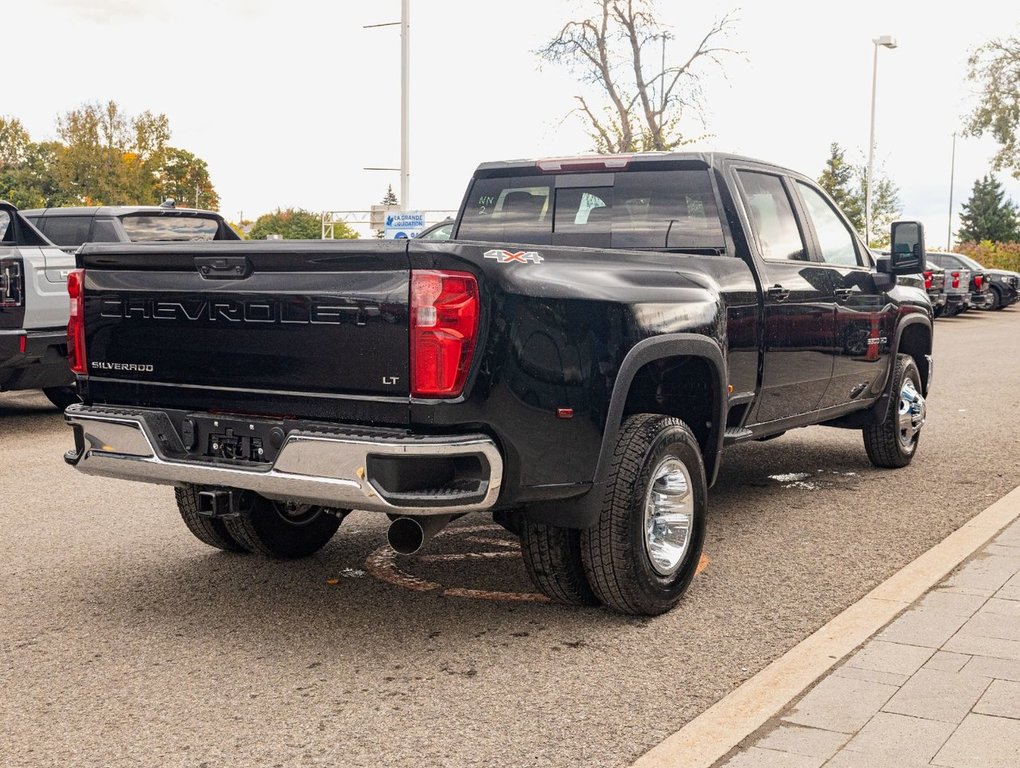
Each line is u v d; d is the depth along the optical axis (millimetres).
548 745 3352
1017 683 3654
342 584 5062
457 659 4102
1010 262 51812
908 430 7844
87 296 4504
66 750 3354
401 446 3674
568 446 4105
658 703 3672
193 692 3801
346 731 3473
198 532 5344
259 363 4055
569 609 4691
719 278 5242
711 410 4973
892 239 7082
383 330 3781
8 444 8914
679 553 4645
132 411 4375
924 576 4867
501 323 3842
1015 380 13797
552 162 6000
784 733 3305
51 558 5488
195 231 11922
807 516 6375
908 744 3213
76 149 80000
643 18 35281
